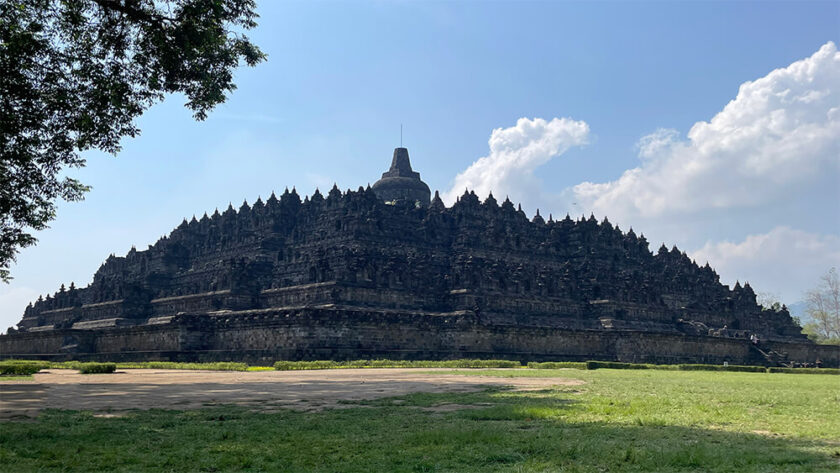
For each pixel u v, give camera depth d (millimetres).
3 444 20484
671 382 50219
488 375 59938
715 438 21188
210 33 36344
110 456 18719
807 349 133375
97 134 37500
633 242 156750
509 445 19797
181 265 149000
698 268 164000
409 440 20812
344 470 17062
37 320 156875
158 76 37312
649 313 129625
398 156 162250
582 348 107750
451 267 120250
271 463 17875
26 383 49531
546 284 122000
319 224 126312
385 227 123500
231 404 32688
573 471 16531
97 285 143625
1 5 33875
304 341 85500
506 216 143500
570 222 148000
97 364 69562
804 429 23094
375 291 103438
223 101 39469
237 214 147250
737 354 122812
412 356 92312
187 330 98000
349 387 43656
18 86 34406
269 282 120875
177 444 20672
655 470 16625
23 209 42250
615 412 28125
